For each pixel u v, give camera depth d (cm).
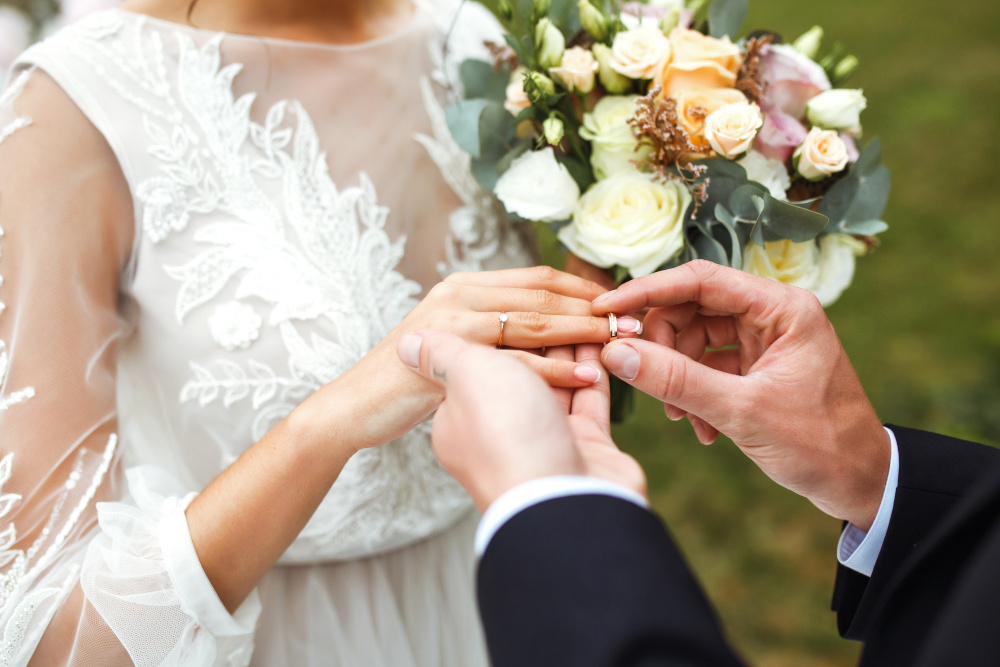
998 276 173
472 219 72
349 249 65
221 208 62
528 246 77
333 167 67
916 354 157
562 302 61
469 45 77
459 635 73
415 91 72
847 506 60
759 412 58
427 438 68
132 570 55
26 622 54
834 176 66
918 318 165
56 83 59
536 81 64
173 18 63
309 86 67
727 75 64
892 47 257
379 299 66
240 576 57
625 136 64
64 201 58
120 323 61
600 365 61
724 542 128
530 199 65
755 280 60
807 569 123
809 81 65
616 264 66
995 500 46
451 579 73
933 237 186
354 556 67
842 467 59
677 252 64
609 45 66
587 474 49
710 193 63
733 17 68
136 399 64
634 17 69
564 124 66
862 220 67
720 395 58
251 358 62
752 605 119
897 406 144
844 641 112
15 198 57
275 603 66
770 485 136
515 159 67
